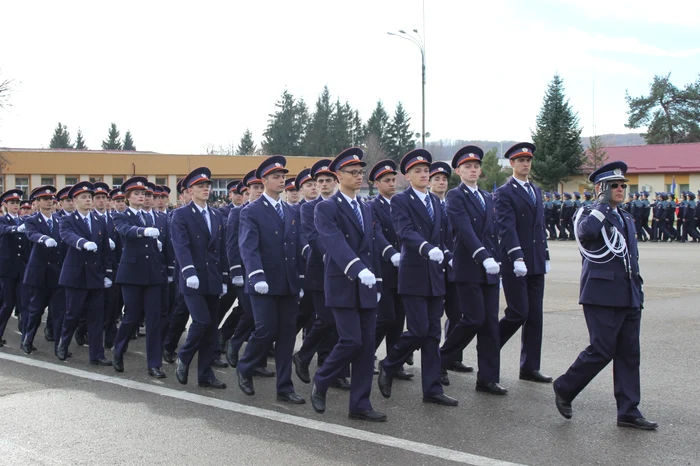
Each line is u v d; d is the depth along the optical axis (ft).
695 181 131.34
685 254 66.23
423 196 21.48
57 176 134.82
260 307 21.06
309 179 28.30
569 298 40.11
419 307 20.47
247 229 20.95
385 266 23.45
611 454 16.11
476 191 22.85
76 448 16.92
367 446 16.85
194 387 23.15
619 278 17.92
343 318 19.06
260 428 18.42
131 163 139.85
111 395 22.02
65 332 27.68
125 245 25.57
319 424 18.75
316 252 23.86
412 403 20.83
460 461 15.74
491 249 22.67
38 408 20.43
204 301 23.06
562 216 93.45
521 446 16.72
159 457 16.24
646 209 88.38
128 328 25.52
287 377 21.33
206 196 23.75
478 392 21.97
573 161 139.23
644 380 22.43
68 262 27.22
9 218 33.24
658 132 182.60
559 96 140.05
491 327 21.76
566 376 18.71
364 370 19.24
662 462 15.58
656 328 30.40
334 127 239.50
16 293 31.86
